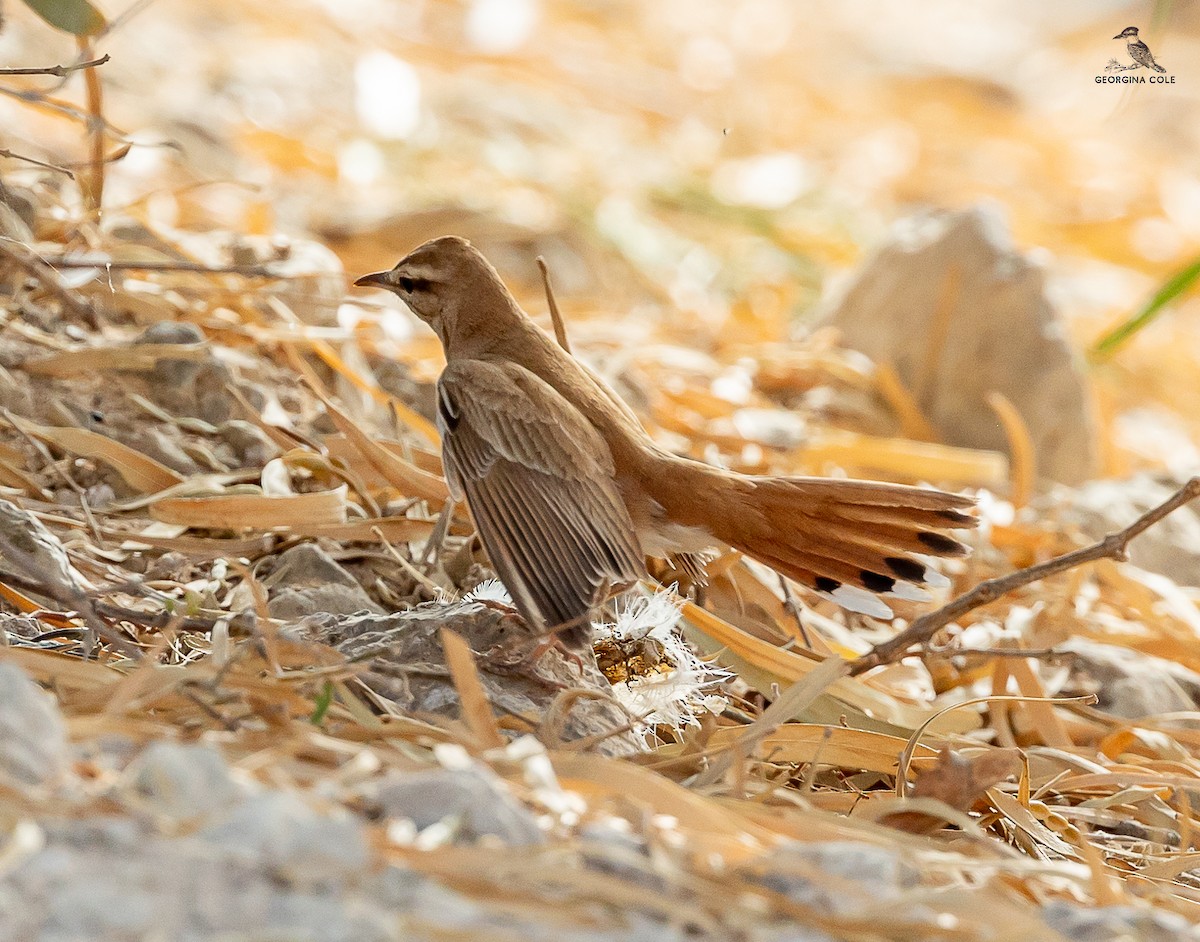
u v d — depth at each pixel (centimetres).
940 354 1553
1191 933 569
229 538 962
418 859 512
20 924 448
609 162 2383
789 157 2675
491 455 816
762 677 883
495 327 905
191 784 518
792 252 2189
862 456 1405
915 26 3822
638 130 2627
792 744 788
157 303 1165
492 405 823
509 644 769
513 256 1870
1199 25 3853
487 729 668
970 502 811
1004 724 926
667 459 845
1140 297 2353
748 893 536
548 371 879
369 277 942
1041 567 745
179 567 888
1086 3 3997
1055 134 3206
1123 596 1183
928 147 2944
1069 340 1530
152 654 671
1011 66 3631
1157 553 1280
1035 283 1534
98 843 491
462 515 1009
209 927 456
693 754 714
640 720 725
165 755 525
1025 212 2658
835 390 1575
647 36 3225
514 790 593
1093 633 1100
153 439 1040
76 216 1218
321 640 780
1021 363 1520
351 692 705
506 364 852
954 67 3475
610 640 839
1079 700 800
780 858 561
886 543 823
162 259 1209
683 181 2352
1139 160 3111
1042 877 645
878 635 1068
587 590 778
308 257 1286
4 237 973
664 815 603
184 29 2456
